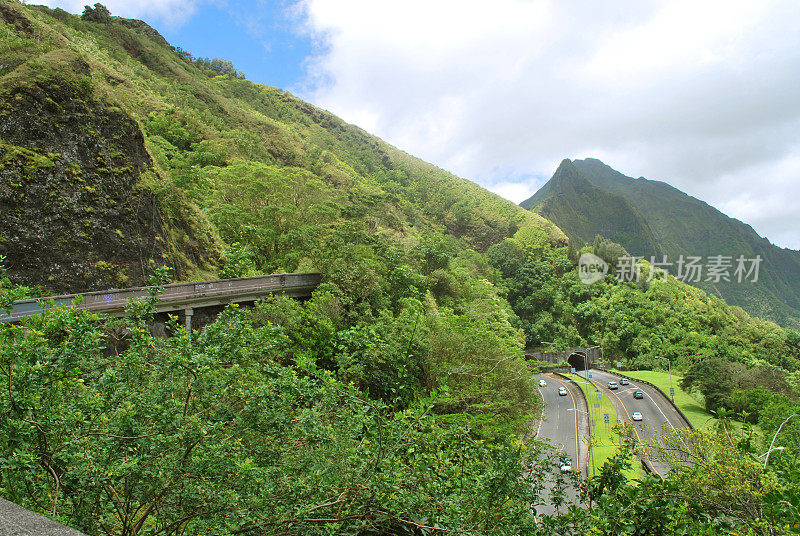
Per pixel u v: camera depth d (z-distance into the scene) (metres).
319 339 21.23
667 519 5.29
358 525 4.71
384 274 33.22
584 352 80.44
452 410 22.66
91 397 4.86
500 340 29.08
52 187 21.62
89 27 100.31
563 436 36.66
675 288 92.94
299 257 34.12
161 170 31.12
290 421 5.36
